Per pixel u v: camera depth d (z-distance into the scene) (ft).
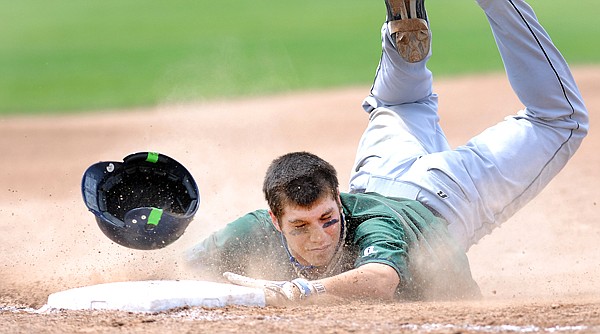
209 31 276.41
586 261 64.44
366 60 228.84
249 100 184.65
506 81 190.49
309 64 225.97
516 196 56.03
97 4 333.01
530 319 39.99
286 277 48.96
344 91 191.21
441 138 63.16
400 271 44.91
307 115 161.17
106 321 40.70
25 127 155.12
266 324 39.06
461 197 53.31
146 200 51.08
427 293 47.21
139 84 203.31
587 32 257.34
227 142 135.44
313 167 45.16
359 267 44.91
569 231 74.43
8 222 81.92
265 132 143.84
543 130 57.62
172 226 48.96
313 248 45.39
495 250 69.36
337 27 278.87
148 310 42.68
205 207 86.02
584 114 58.49
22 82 207.41
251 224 49.60
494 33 59.57
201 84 202.90
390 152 56.90
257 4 330.95
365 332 37.17
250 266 49.26
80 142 138.31
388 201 49.78
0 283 55.72
